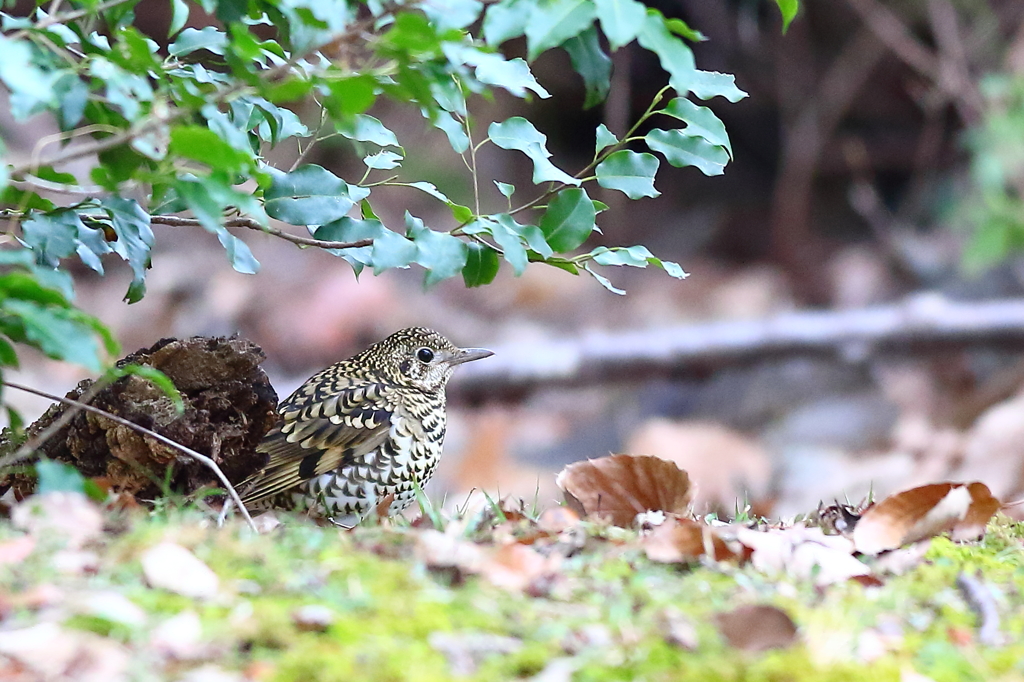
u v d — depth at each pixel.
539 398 26.50
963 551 8.45
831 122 30.66
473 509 9.30
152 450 9.88
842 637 6.58
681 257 32.56
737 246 32.91
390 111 30.44
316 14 7.27
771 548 7.93
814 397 25.80
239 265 8.88
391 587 6.90
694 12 30.22
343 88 7.12
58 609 6.23
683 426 23.42
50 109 7.36
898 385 25.38
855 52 30.05
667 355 23.36
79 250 8.85
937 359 25.73
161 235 29.73
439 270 8.36
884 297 29.69
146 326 27.33
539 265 32.03
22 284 6.99
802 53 30.44
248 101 8.80
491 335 29.17
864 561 8.21
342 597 6.69
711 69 30.98
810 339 23.55
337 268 29.45
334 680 5.83
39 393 8.35
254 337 27.69
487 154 30.94
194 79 8.20
